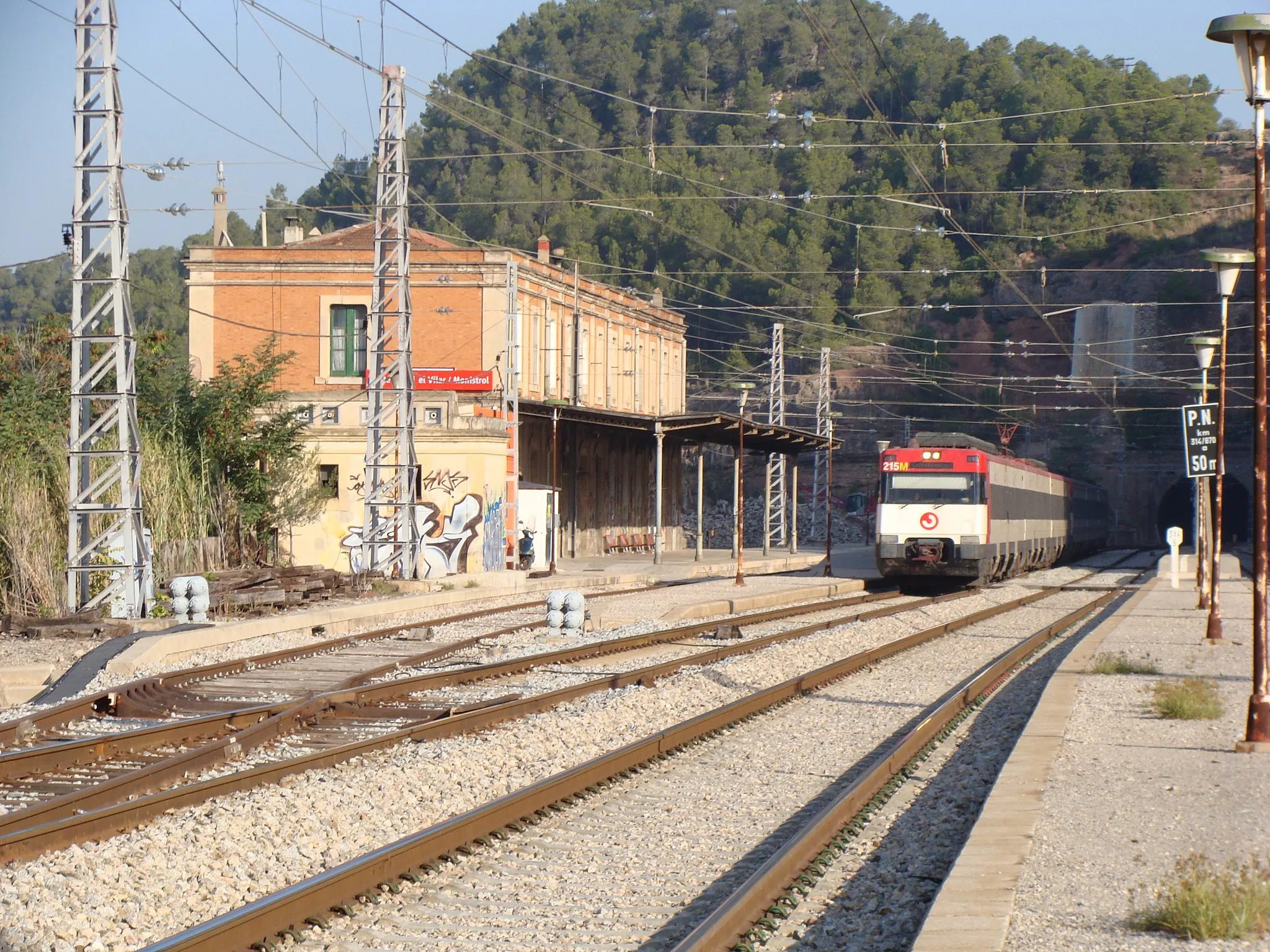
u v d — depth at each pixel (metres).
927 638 33.91
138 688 21.48
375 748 16.67
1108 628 36.09
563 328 77.31
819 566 78.00
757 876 10.44
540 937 9.86
